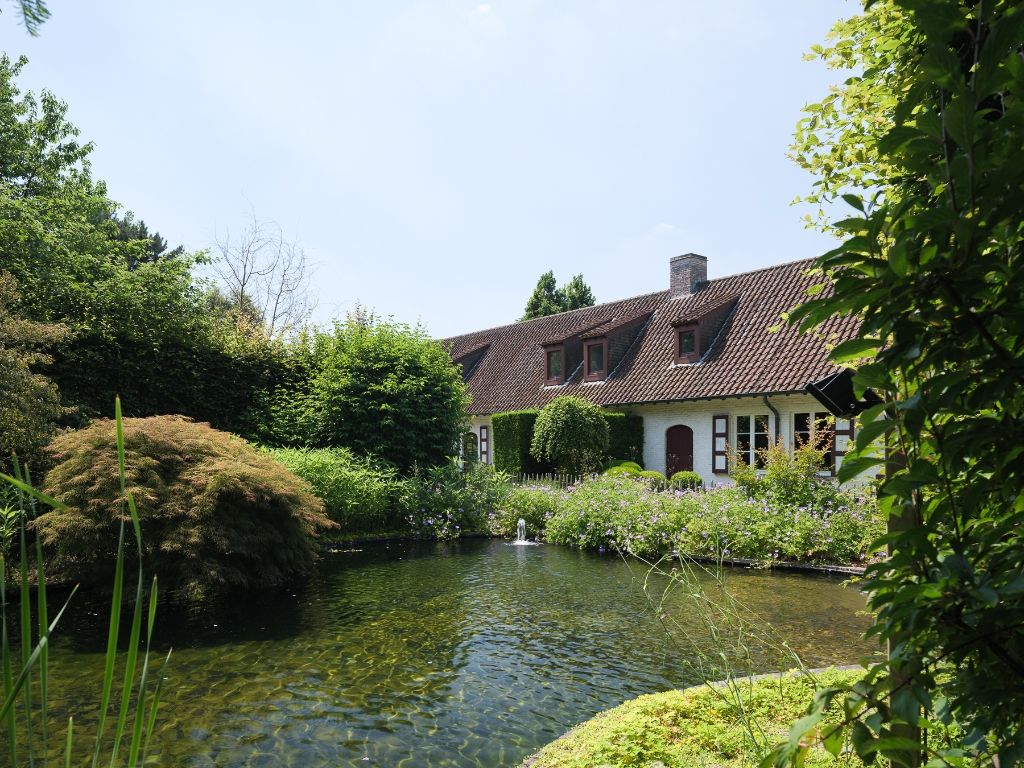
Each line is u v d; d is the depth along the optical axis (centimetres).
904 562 123
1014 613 110
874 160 312
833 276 126
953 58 109
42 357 1022
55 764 414
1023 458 116
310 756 432
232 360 1673
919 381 123
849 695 130
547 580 1001
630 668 599
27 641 134
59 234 1742
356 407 1614
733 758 351
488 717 492
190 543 838
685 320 1980
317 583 986
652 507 1289
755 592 894
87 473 837
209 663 618
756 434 1755
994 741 132
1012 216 108
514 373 2606
